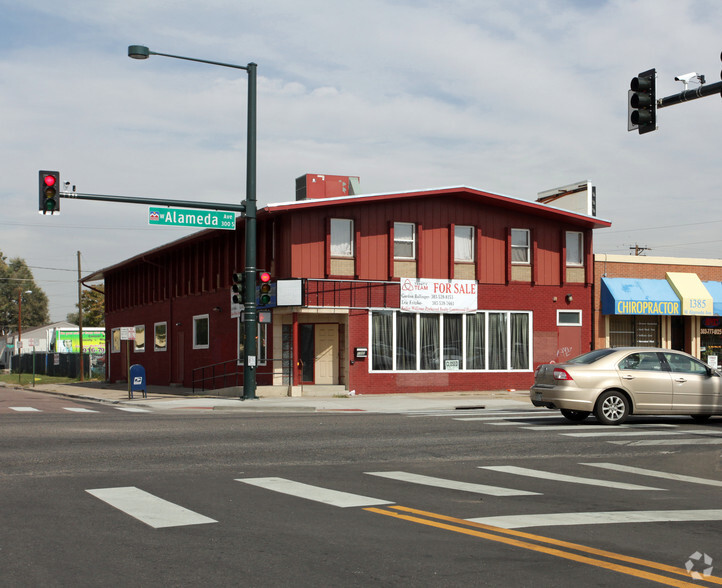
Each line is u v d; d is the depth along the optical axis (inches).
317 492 360.5
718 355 1358.3
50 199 879.1
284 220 1154.0
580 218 1267.2
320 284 1141.1
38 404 1111.0
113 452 498.6
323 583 217.0
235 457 481.1
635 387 679.7
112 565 234.4
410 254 1204.5
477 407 941.8
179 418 775.1
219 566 233.5
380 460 474.9
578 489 378.6
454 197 1229.1
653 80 592.7
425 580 220.2
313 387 1142.3
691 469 450.3
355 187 1357.0
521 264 1267.2
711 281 1354.6
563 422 708.0
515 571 229.6
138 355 1831.9
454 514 312.2
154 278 1715.1
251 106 999.6
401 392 1184.8
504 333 1252.5
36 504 329.4
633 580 221.6
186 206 962.7
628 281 1309.1
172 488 369.7
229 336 1307.8
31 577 222.2
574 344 1288.1
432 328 1213.7
